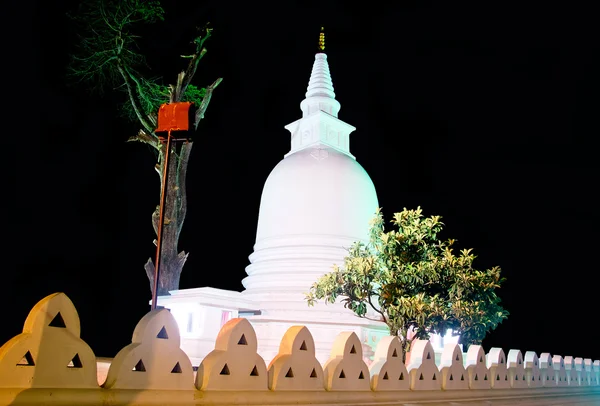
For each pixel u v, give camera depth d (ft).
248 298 74.59
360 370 26.76
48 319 15.67
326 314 69.97
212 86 75.77
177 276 69.97
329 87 96.02
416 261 49.37
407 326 46.83
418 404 29.94
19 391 14.60
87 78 75.97
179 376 18.79
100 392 16.57
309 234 77.20
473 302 49.62
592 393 58.39
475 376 36.96
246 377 20.89
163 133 33.17
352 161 86.48
